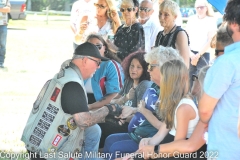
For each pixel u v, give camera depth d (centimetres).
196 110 356
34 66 1300
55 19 2856
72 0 3466
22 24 2473
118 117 420
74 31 809
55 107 384
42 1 3491
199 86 383
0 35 1179
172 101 358
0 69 1200
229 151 307
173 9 573
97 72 530
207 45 741
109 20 707
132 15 622
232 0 299
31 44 1780
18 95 913
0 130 651
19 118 729
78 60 396
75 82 384
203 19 760
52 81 390
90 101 535
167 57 424
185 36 571
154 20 694
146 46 682
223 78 298
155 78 429
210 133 315
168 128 369
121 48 623
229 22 301
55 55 1545
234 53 298
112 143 459
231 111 303
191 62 742
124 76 516
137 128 435
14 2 2128
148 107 430
